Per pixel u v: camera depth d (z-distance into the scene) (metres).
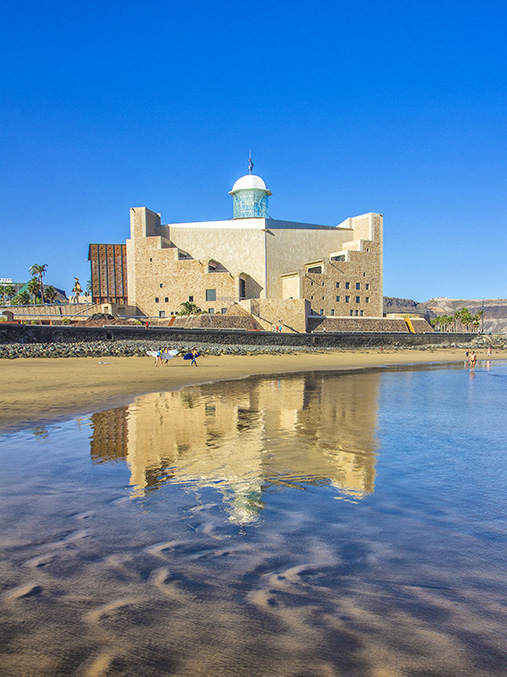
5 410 13.02
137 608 3.17
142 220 98.50
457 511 5.25
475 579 3.65
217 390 19.06
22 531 4.57
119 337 58.50
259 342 69.50
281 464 7.40
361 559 3.97
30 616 3.07
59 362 35.69
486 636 2.88
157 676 2.48
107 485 6.20
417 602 3.29
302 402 15.41
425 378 26.52
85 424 10.97
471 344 88.94
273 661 2.61
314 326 88.31
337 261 98.75
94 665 2.58
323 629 2.93
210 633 2.88
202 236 101.69
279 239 101.44
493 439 9.46
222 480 6.48
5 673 2.51
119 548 4.17
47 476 6.65
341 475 6.77
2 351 41.16
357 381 24.11
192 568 3.77
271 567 3.80
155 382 22.12
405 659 2.63
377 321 94.25
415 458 7.84
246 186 110.88
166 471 6.95
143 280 98.31
